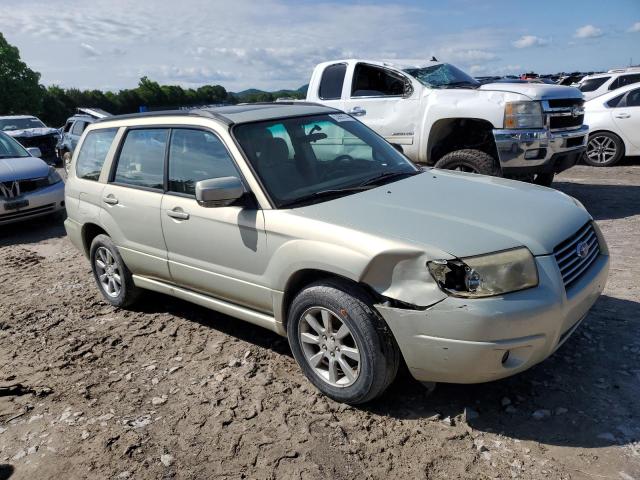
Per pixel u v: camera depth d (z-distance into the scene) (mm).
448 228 3070
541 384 3422
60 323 5055
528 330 2828
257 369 3900
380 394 3236
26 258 7441
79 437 3252
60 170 17547
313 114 4477
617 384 3350
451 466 2783
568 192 9047
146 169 4578
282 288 3502
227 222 3758
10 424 3455
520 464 2760
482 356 2812
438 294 2857
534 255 2951
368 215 3295
